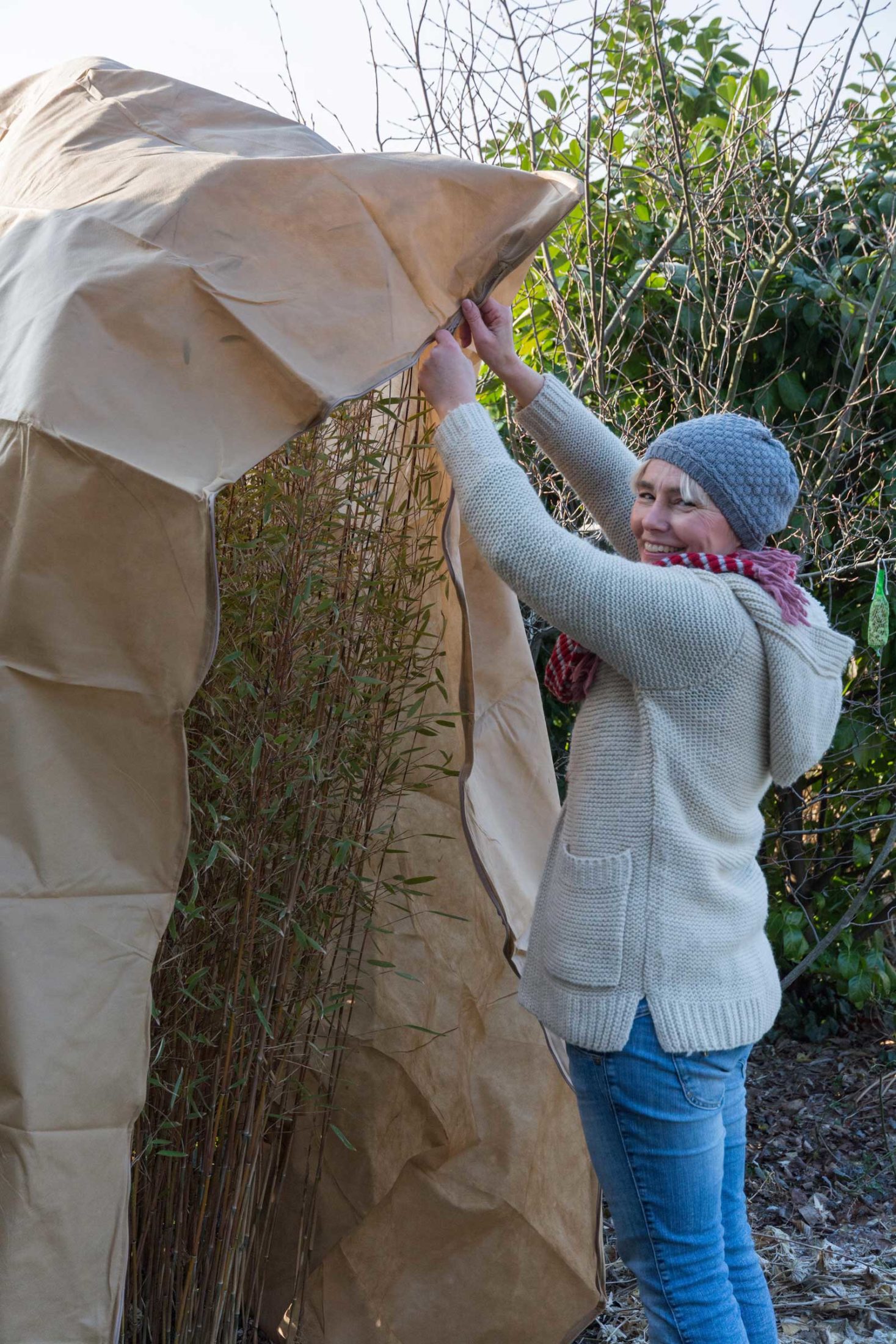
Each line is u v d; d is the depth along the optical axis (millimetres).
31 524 1205
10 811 1221
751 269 3285
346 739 1740
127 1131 1269
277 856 1659
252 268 1349
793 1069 3406
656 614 1380
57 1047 1217
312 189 1421
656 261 2959
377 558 1724
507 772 2014
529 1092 2123
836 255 3354
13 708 1221
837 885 3576
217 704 1502
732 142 3102
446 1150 2084
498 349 1670
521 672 2014
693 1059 1438
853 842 3504
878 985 3547
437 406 1545
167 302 1286
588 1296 2129
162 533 1200
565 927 1478
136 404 1237
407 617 1768
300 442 1538
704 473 1462
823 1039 3607
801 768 1505
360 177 1454
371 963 1907
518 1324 2094
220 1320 1721
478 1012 2121
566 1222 2125
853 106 3051
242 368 1304
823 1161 2896
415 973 2074
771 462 1480
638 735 1458
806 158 2955
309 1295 2055
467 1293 2086
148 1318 1760
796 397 3322
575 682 1562
